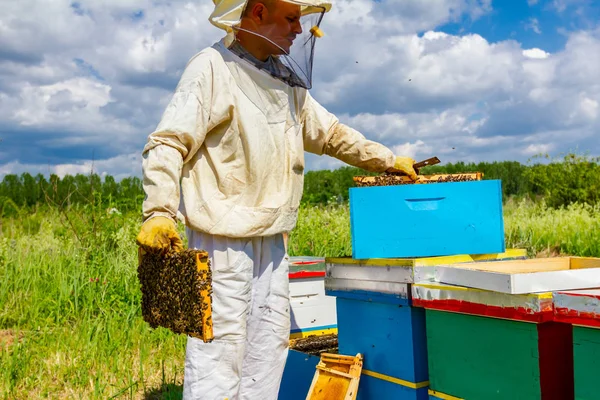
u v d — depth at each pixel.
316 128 2.91
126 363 4.14
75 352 4.31
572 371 2.12
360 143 2.96
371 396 2.84
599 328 1.81
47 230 8.00
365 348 2.87
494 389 2.22
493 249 2.88
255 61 2.45
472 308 2.24
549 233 8.84
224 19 2.38
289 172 2.61
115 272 6.14
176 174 2.25
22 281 6.10
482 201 2.87
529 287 2.05
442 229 2.81
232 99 2.41
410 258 2.73
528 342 2.08
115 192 9.51
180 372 4.04
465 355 2.34
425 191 2.79
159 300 2.21
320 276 3.75
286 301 2.72
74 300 5.58
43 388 3.73
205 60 2.40
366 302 2.85
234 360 2.49
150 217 2.21
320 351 3.33
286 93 2.53
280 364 2.72
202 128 2.36
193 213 2.44
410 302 2.56
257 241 2.57
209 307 2.01
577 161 13.31
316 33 2.52
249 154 2.44
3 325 5.16
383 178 2.91
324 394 2.93
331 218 8.75
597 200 12.59
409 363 2.60
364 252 2.74
